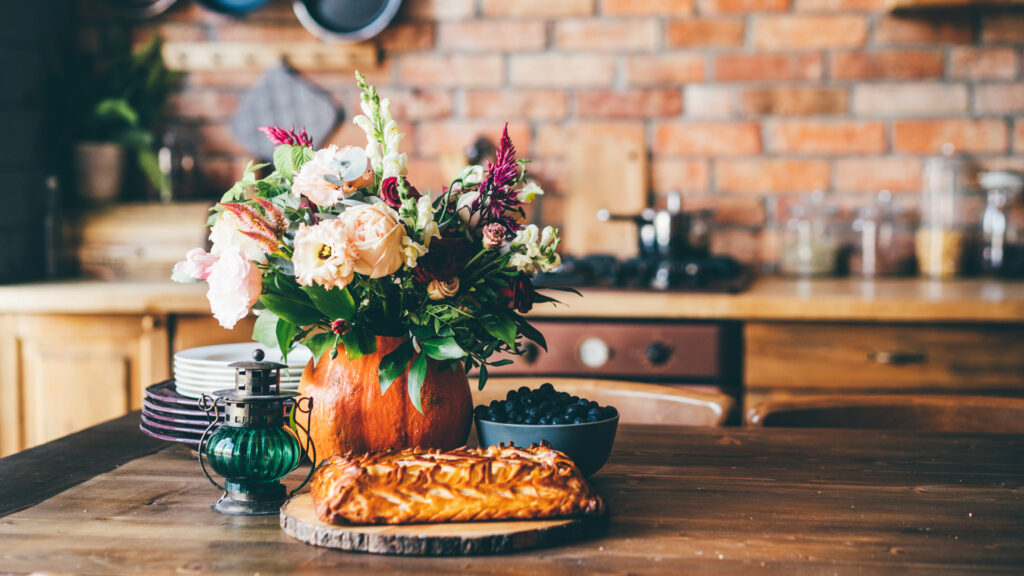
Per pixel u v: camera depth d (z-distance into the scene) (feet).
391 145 3.41
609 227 9.36
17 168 8.52
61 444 4.08
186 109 9.69
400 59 9.51
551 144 9.43
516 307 3.26
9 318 7.78
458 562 2.63
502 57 9.41
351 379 3.35
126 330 7.73
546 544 2.75
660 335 7.42
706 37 9.19
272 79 9.58
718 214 9.32
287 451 3.07
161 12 9.59
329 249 3.00
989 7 8.71
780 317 7.24
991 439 4.26
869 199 9.15
